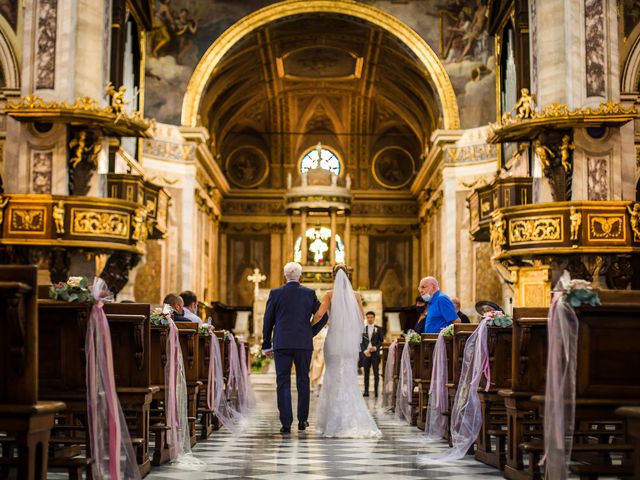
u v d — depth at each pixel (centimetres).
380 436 1118
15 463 561
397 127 4091
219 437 1112
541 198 1664
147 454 777
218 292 4059
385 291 4091
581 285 609
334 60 3544
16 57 1845
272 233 4122
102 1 1698
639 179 1888
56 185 1641
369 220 4116
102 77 1705
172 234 2964
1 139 1900
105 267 1794
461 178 2925
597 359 620
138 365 749
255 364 2872
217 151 3894
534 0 1692
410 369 1362
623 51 1773
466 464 850
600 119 1534
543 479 671
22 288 482
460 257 2916
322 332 2258
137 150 2320
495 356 866
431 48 2945
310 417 1481
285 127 4075
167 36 2930
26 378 501
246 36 2964
